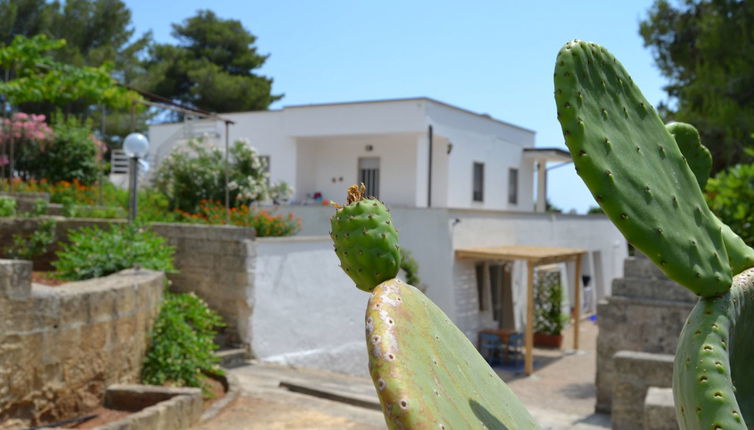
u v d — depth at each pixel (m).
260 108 41.97
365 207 1.95
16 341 5.72
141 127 34.28
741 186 8.30
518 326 19.23
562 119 1.99
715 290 2.14
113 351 6.98
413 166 23.02
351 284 13.26
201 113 14.18
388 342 1.43
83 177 20.25
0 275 5.57
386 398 1.32
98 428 5.50
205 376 9.08
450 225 16.50
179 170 17.20
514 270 19.14
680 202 2.17
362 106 22.45
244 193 17.17
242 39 43.25
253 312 11.24
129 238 9.13
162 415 6.16
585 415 10.95
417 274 16.27
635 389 8.51
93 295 6.64
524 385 14.14
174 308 8.48
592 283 25.03
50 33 31.66
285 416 7.49
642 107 2.20
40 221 10.98
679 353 2.12
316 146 24.61
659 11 18.44
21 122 18.05
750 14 15.73
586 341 20.34
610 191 2.00
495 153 25.12
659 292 10.73
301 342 12.12
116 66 34.59
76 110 31.25
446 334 1.81
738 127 15.13
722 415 1.89
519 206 26.86
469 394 1.68
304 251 12.24
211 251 11.58
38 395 5.96
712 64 16.42
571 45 2.05
